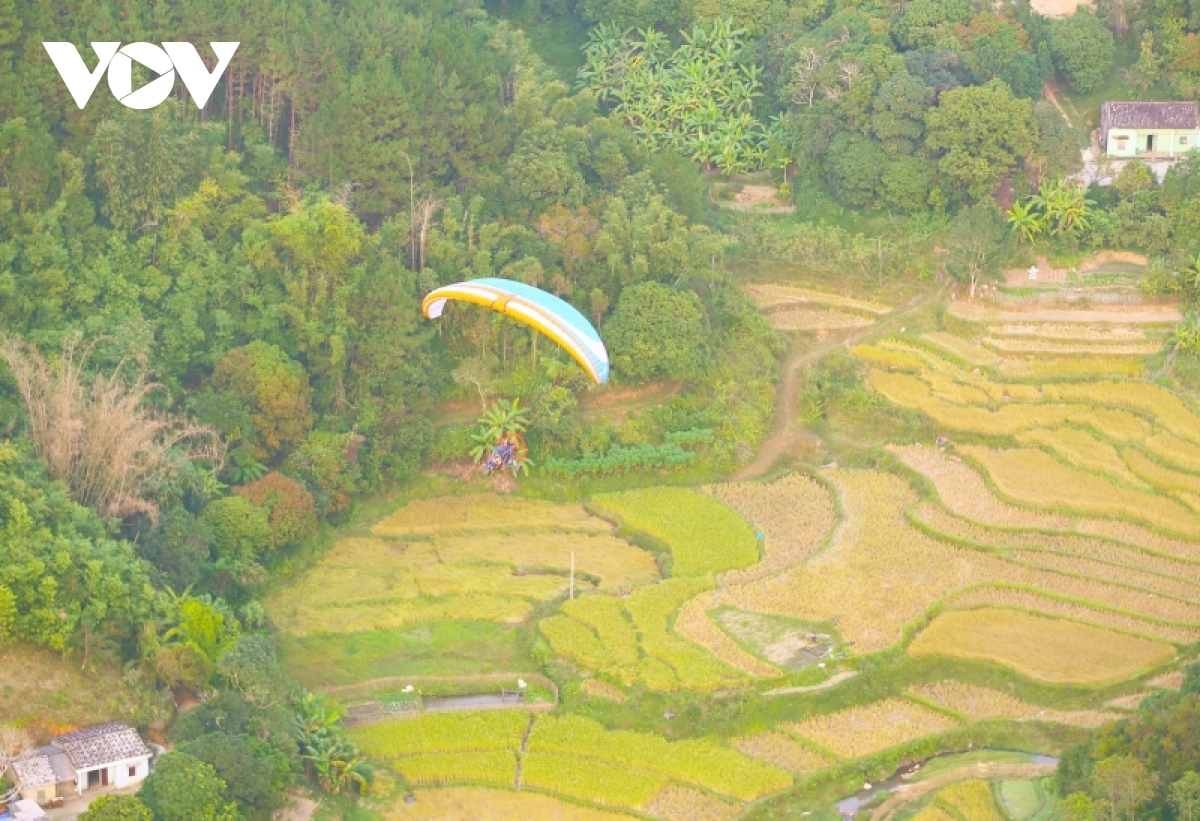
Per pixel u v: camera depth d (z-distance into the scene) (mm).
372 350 134250
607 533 129875
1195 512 128750
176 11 145000
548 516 131250
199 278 133750
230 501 120625
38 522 109438
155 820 93500
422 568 124750
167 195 136125
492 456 133000
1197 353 142000
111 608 106938
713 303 145000
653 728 109188
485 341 138375
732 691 110938
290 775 101000
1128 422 137875
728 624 117812
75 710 102750
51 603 104938
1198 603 119312
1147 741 99125
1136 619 117812
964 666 113750
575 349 124750
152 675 105625
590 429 135625
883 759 106750
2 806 95625
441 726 108438
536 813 102250
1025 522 128125
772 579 122625
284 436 128625
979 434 137375
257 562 120812
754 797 103812
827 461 137000
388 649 116375
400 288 136125
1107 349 144375
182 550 115062
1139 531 127125
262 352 130375
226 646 107750
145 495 116875
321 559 125125
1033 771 105375
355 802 101812
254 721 102438
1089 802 97562
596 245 143250
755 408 139250
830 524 129250
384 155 144250
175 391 129250
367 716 109375
